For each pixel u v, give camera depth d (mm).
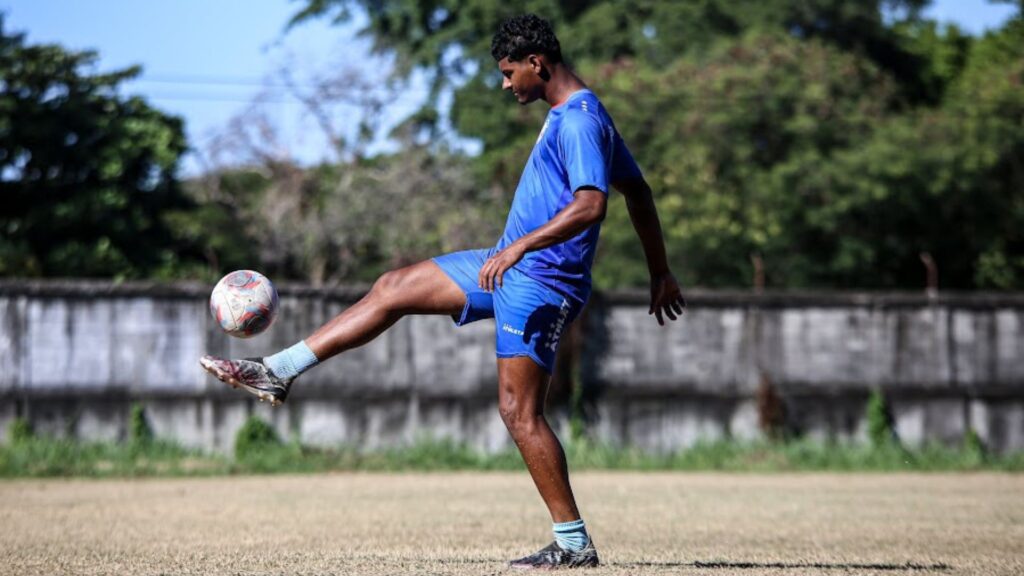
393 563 10516
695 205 47844
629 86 51125
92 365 33250
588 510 19266
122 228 44312
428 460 31953
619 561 10945
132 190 46219
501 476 29656
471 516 17734
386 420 33969
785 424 35438
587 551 9688
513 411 9438
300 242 51844
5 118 43156
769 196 48750
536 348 9328
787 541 13953
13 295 33094
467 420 34219
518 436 9469
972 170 49781
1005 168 51781
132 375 33344
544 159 9344
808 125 50000
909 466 32812
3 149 43781
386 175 53094
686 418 35094
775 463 32594
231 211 53188
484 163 55375
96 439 33031
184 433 33312
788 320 35688
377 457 32125
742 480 28359
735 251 48750
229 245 51625
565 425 34531
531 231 9359
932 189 49312
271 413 33438
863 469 32469
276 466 30547
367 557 11234
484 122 57625
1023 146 51188
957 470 32875
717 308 35406
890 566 11070
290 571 9867
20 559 11141
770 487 25781
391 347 34156
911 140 50219
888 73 61875
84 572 9953
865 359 35875
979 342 36281
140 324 33469
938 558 11906
